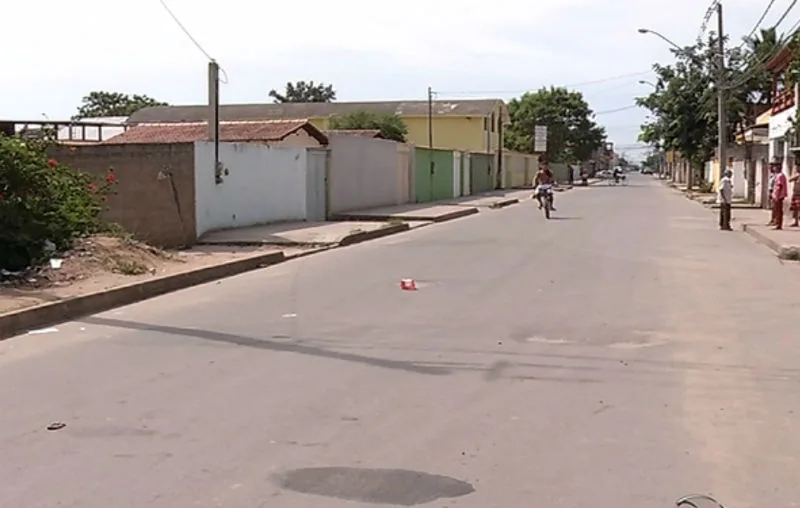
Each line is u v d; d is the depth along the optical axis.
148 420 6.89
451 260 18.47
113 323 11.23
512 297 13.30
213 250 19.91
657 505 5.21
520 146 103.75
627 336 10.32
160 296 13.62
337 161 34.31
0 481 5.59
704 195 54.59
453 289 14.16
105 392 7.73
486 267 17.19
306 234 23.44
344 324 11.05
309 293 13.78
